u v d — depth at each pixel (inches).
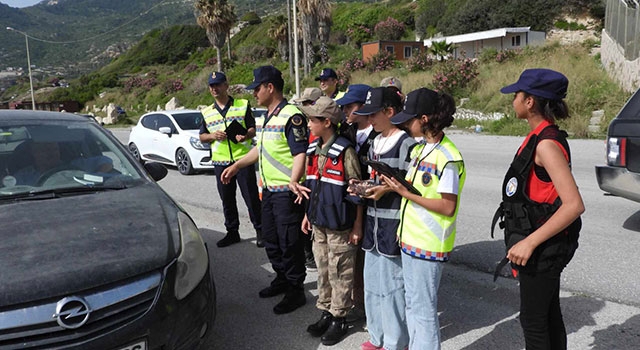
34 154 137.7
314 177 128.0
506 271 171.3
